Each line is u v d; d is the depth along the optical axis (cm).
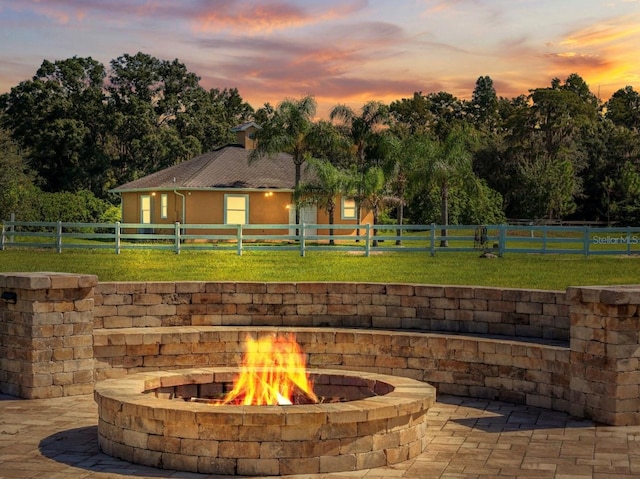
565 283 2080
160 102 7462
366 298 1650
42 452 1055
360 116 4019
